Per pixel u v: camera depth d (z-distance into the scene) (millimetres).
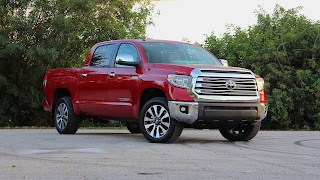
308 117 20297
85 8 22688
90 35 25141
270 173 4438
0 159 5441
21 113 23969
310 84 19812
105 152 6242
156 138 7863
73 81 9969
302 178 4156
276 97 19156
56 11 22203
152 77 8016
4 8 21406
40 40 21906
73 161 5273
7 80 21969
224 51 24781
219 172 4484
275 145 7684
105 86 9008
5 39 20578
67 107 10250
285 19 22359
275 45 20750
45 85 10922
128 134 10930
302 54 20516
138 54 8547
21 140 8344
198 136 10117
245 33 23219
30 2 21547
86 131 13055
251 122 8102
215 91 7660
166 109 7770
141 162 5211
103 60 9352
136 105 8328
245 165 4996
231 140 8812
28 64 22531
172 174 4352
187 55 8836
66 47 23750
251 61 20938
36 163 5094
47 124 24406
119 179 4074
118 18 27000
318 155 6035
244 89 7922
